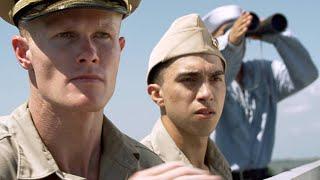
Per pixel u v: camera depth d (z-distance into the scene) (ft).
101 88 5.20
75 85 5.14
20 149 5.65
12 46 5.69
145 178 5.23
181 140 10.15
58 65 5.19
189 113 9.98
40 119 5.67
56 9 5.16
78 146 5.77
